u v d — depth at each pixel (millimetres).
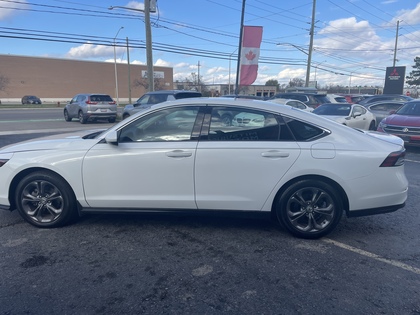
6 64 61281
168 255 3502
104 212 3979
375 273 3182
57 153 3885
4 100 61531
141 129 3883
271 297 2811
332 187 3703
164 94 13609
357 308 2668
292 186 3713
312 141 3693
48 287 2918
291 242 3812
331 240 3877
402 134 9820
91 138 4152
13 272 3145
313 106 16828
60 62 67500
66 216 4031
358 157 3625
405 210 4910
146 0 17188
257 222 4359
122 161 3791
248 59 15758
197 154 3711
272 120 3760
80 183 3883
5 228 4133
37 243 3738
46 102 64938
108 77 73938
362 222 4438
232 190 3748
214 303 2732
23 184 3971
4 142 10570
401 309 2654
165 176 3777
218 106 3830
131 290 2893
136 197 3859
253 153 3668
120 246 3688
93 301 2738
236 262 3373
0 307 2645
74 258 3420
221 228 4180
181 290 2902
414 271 3221
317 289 2922
